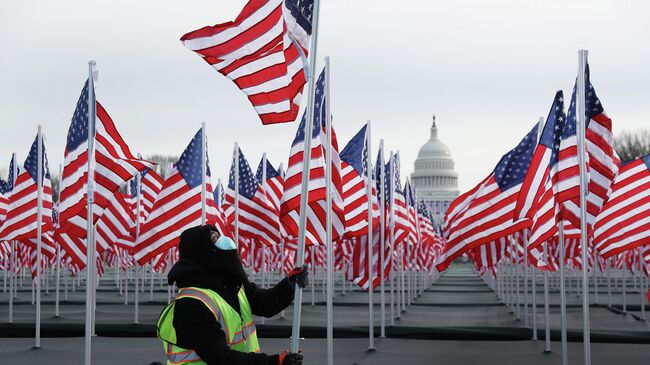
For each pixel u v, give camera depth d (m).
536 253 23.28
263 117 11.01
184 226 22.69
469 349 21.33
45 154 24.39
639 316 31.94
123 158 17.47
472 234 19.81
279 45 11.01
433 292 52.91
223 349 6.32
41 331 24.12
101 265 39.47
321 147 16.62
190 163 22.73
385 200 26.31
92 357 19.39
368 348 20.95
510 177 19.70
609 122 16.52
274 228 26.12
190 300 6.39
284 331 24.39
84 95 17.16
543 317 31.73
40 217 20.94
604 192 16.50
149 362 18.62
